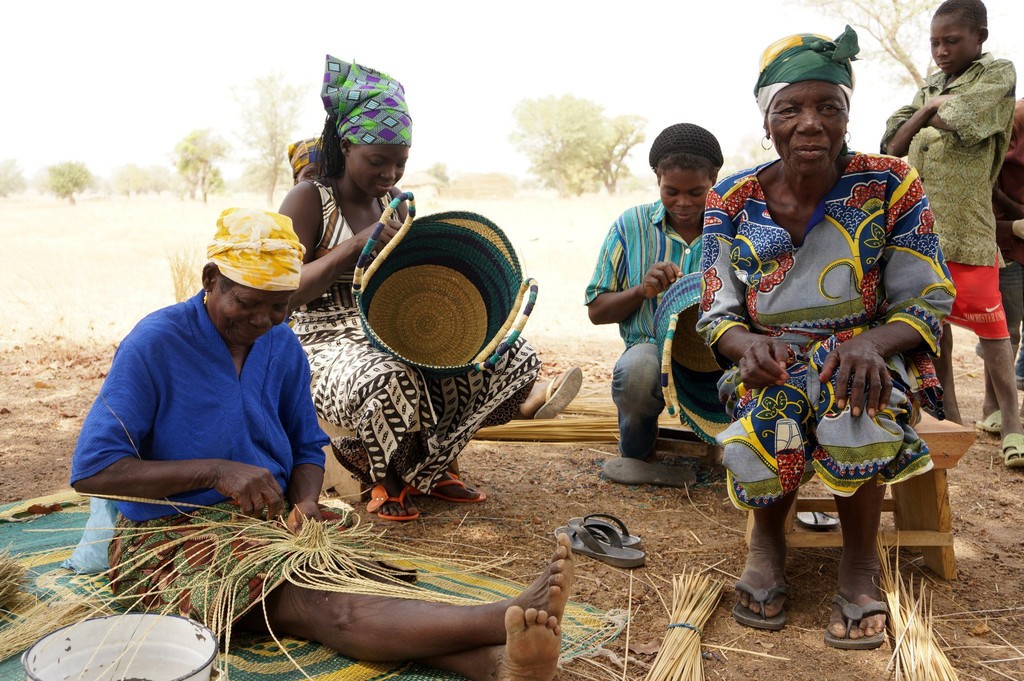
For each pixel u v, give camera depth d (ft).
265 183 176.55
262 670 8.77
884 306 10.12
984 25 16.52
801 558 12.08
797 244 10.05
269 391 10.16
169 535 9.32
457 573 11.15
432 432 13.43
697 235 14.89
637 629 10.06
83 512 13.05
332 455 14.37
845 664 9.36
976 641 9.92
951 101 15.96
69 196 207.82
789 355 9.78
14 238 67.00
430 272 14.11
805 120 9.21
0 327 29.55
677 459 16.74
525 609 7.52
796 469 9.91
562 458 16.78
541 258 52.47
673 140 14.17
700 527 13.32
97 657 7.77
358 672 8.70
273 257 9.09
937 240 9.78
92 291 38.32
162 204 157.17
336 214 13.71
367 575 9.36
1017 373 19.36
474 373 13.65
